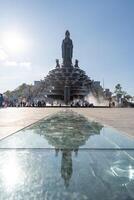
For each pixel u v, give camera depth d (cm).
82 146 720
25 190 363
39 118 2081
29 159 557
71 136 943
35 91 13225
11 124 1471
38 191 358
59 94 11894
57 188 371
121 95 12375
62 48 12556
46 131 1107
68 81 12038
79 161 540
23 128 1225
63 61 12588
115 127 1320
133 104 8994
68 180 407
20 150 663
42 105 8619
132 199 333
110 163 523
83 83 12369
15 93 14525
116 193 352
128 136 952
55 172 453
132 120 1897
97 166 496
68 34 12475
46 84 12825
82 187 374
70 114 2861
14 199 332
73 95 11831
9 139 859
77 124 1484
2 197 338
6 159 557
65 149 675
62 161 539
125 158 568
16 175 434
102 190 363
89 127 1295
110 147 704
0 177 421
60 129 1193
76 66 12850
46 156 589
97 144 756
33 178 417
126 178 418
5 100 7169
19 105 8206
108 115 2717
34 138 887
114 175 435
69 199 331
